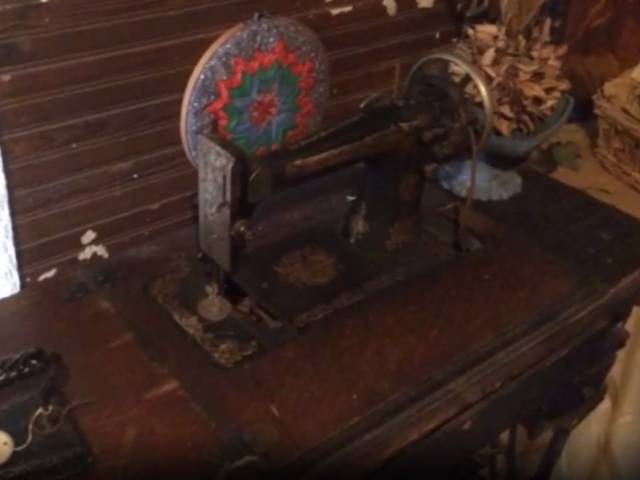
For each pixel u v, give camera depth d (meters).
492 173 1.51
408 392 1.11
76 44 1.13
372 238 1.34
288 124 1.37
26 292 1.25
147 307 1.22
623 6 1.78
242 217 1.14
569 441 1.76
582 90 1.83
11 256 1.22
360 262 1.32
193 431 1.04
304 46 1.32
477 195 1.49
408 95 1.31
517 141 1.46
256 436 1.04
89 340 1.16
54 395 1.07
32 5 1.07
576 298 1.28
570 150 1.72
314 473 1.00
